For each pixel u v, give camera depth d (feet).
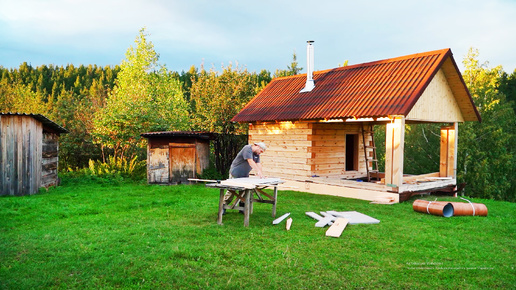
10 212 28.12
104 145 59.21
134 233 22.75
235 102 69.36
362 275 16.69
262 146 28.81
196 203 33.99
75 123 68.54
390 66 43.47
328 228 24.72
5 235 21.85
